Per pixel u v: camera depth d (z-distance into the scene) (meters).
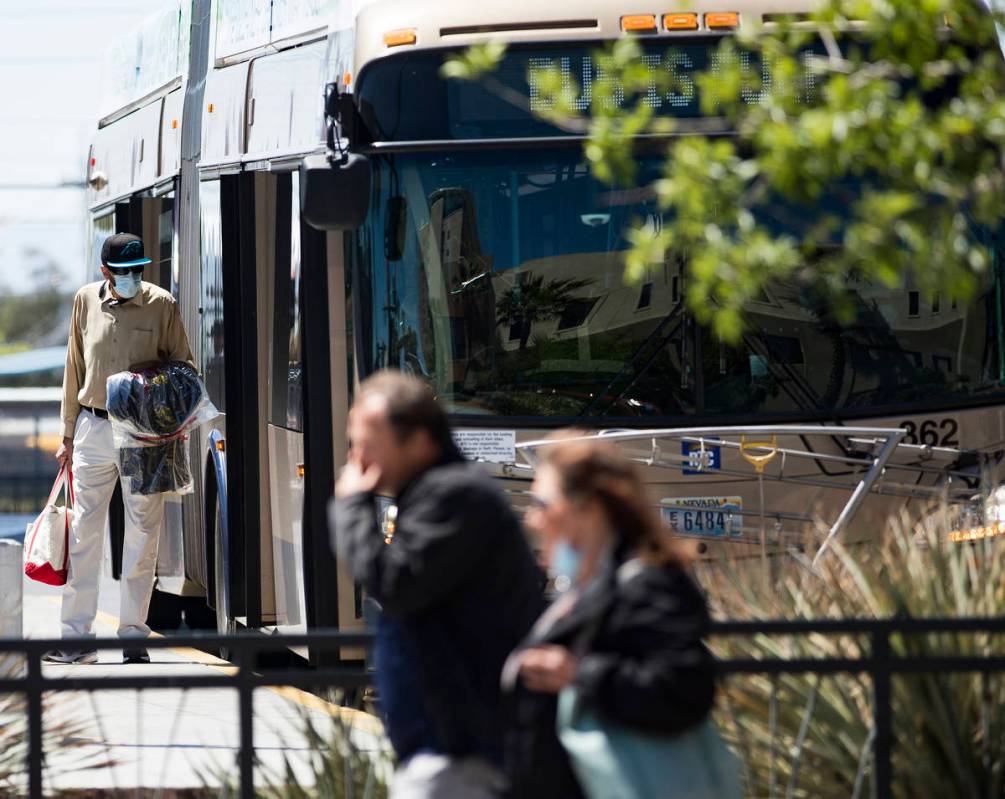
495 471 25.16
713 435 24.84
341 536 13.49
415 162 25.56
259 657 32.66
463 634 13.17
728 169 13.73
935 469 25.55
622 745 12.28
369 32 25.78
